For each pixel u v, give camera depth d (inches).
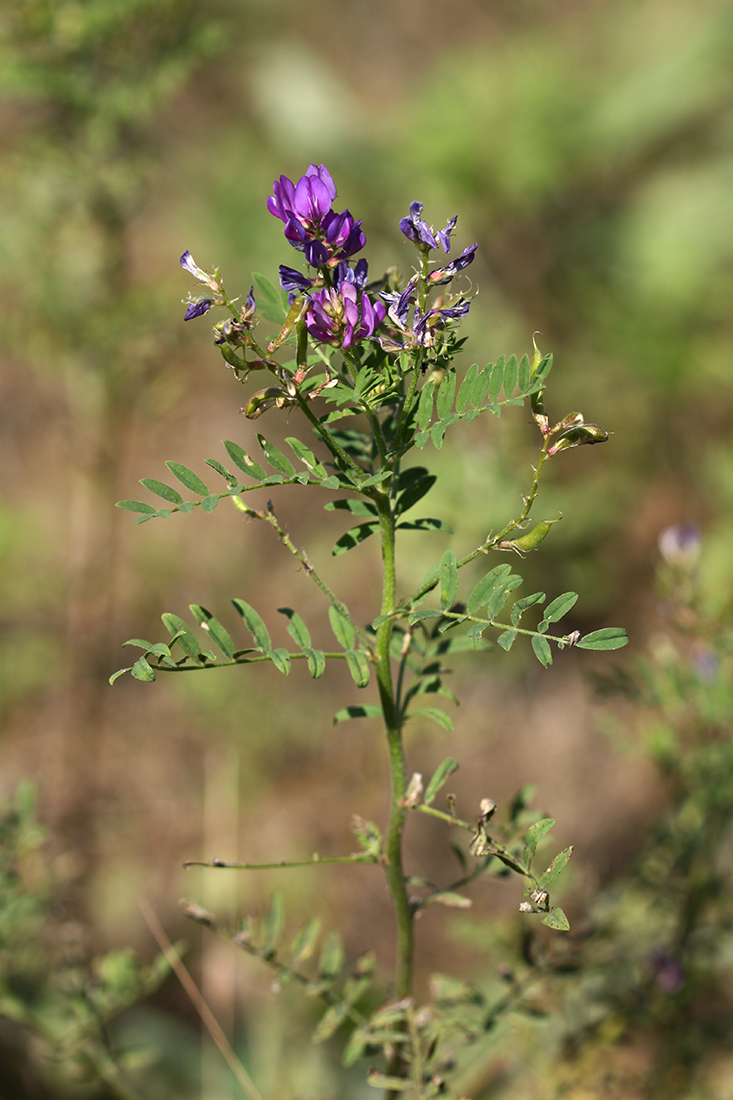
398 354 45.6
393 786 52.2
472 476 142.8
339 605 49.3
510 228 182.1
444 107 186.2
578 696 143.9
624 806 129.5
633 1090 90.5
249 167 176.1
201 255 164.6
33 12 108.9
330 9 230.7
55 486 156.3
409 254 179.9
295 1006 104.5
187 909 59.0
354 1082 98.5
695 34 203.6
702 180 188.2
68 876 94.1
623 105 193.2
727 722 86.6
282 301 52.6
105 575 134.0
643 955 91.1
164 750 138.3
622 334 169.5
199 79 190.7
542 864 87.4
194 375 145.4
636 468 159.6
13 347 122.9
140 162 120.5
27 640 141.7
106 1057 77.7
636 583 152.4
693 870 86.0
